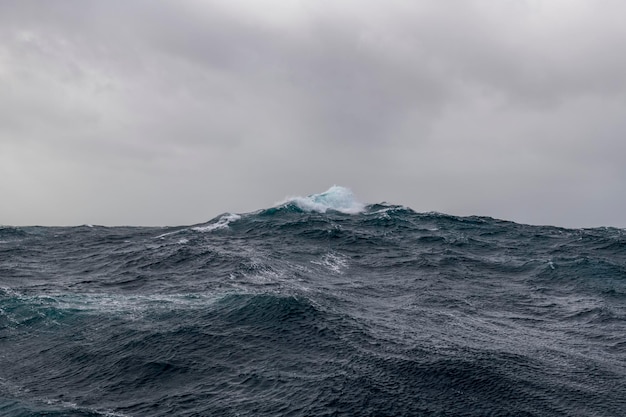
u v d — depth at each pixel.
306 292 34.09
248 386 20.59
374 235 60.06
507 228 70.62
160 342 24.88
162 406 19.38
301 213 73.94
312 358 22.92
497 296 38.28
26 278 41.19
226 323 27.00
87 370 22.95
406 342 25.38
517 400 19.94
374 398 19.27
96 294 34.59
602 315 33.56
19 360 24.62
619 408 19.97
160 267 42.84
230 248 49.88
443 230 66.50
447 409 18.92
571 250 56.56
